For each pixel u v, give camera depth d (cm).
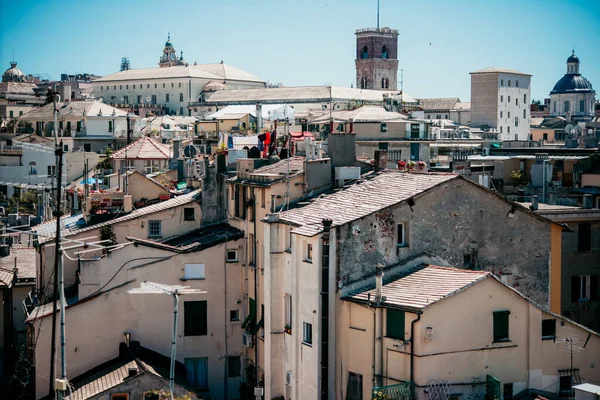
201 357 6181
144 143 10562
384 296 4819
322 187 5994
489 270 5475
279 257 5566
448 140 15725
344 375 5031
